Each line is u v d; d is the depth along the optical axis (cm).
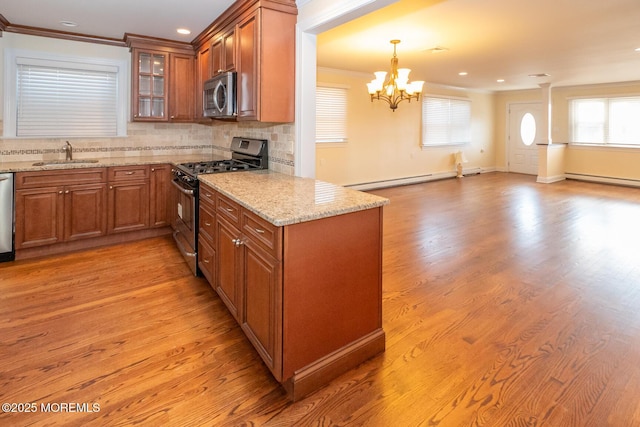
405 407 173
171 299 283
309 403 177
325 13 261
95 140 435
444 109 929
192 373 197
